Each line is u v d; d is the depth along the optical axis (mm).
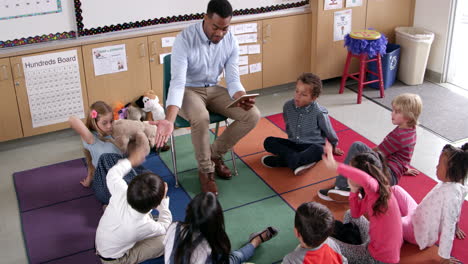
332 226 1939
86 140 2734
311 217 1919
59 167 3273
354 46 4062
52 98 3488
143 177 2152
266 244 2502
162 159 3334
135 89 3752
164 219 2449
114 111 3617
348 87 4535
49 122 3549
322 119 3088
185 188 3002
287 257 2008
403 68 4547
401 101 2635
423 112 3971
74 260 2438
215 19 2660
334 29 4320
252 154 3375
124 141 2814
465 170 2193
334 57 4438
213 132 3738
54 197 2947
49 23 3314
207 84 3033
